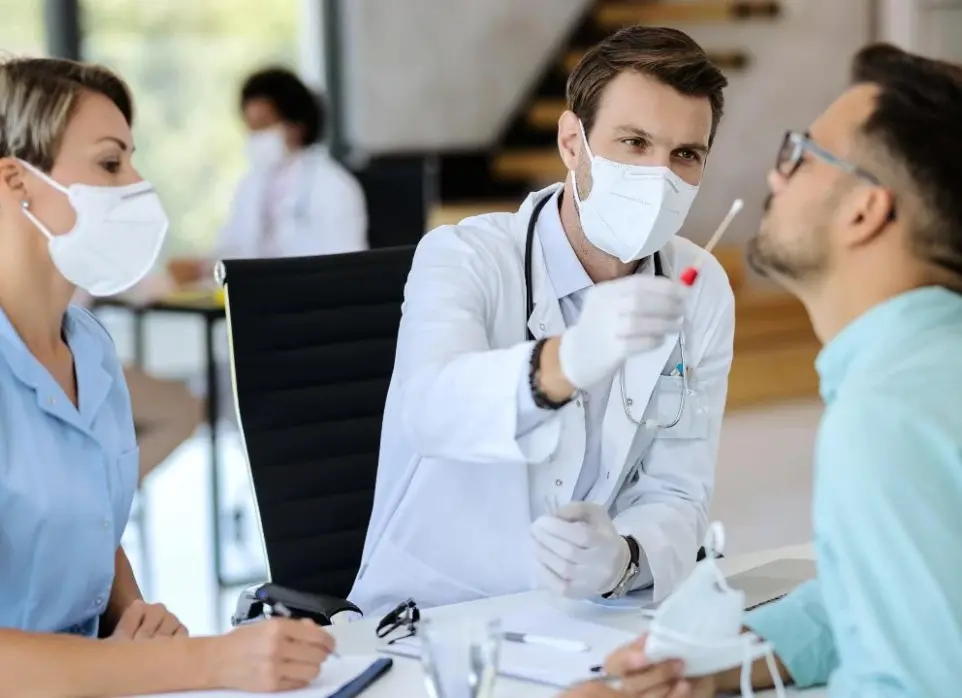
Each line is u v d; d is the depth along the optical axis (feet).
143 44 21.72
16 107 5.54
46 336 5.78
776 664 4.66
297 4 23.20
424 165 18.37
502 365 5.23
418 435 5.60
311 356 7.22
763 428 20.75
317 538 7.18
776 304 24.50
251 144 17.90
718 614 4.14
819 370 4.18
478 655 4.07
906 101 3.98
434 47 24.25
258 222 17.72
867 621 3.65
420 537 6.37
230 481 18.35
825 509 3.76
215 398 14.61
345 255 7.40
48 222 5.64
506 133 25.11
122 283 5.98
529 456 5.35
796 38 26.58
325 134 23.25
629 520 6.06
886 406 3.69
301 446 7.18
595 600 5.60
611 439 6.34
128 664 4.61
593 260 6.47
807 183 4.12
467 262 6.34
